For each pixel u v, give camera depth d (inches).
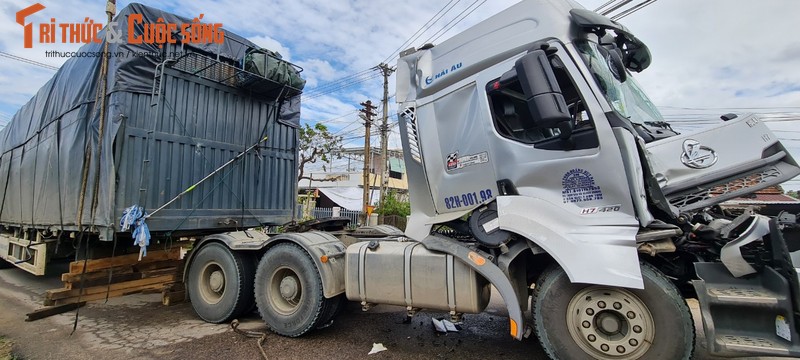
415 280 140.0
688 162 116.3
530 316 135.9
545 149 124.6
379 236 198.2
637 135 119.0
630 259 107.0
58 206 223.1
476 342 163.5
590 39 129.3
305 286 162.2
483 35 141.3
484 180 134.7
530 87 110.5
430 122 149.2
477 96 137.6
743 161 113.7
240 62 222.7
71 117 221.5
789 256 97.4
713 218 133.9
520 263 134.6
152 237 205.8
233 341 163.3
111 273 195.9
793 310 95.5
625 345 110.0
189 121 203.0
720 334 100.8
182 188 197.9
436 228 146.7
